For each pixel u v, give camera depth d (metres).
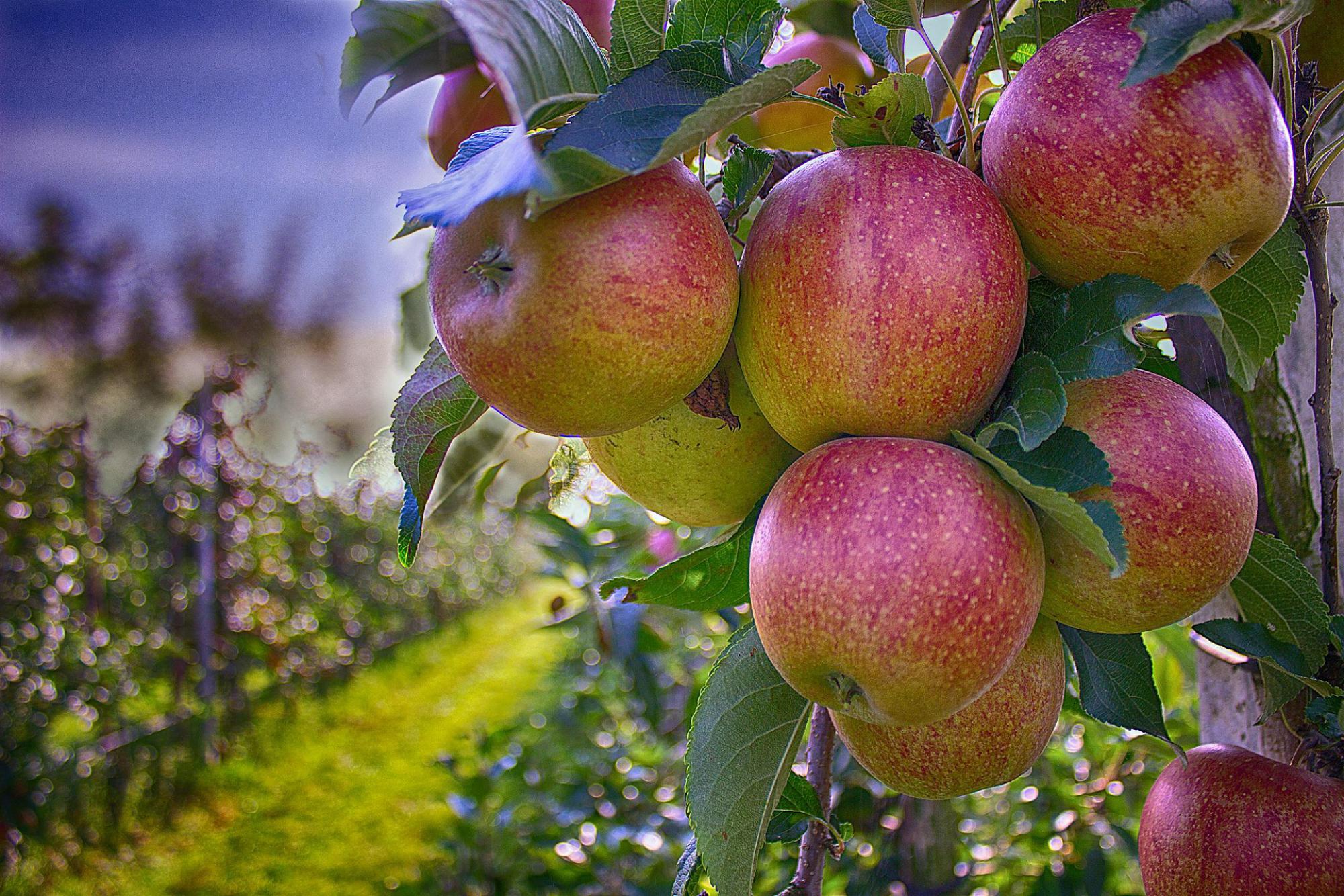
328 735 4.70
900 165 0.53
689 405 0.57
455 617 7.25
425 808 3.69
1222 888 0.59
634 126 0.51
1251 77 0.52
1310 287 0.69
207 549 3.62
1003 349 0.53
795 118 0.68
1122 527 0.51
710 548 0.61
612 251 0.52
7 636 2.81
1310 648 0.61
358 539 5.44
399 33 0.56
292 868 3.18
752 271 0.54
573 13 0.54
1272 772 0.61
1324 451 0.62
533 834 1.93
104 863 3.18
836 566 0.51
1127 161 0.52
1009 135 0.54
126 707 3.57
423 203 0.52
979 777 0.57
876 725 0.57
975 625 0.51
